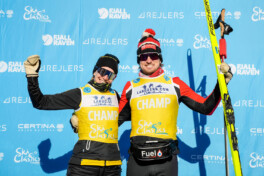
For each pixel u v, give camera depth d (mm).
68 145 3082
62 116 3100
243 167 2988
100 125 2262
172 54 3119
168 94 2266
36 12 3164
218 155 3029
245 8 3102
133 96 2322
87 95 2311
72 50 3143
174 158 2225
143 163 2203
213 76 3090
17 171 3051
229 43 3096
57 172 3061
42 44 3143
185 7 3139
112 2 3162
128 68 3123
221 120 3049
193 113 3076
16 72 3115
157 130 2197
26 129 3080
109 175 2240
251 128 3012
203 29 3119
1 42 3129
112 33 3148
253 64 3064
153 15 3145
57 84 3117
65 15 3164
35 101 2115
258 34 3086
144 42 2404
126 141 3090
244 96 3041
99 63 2395
